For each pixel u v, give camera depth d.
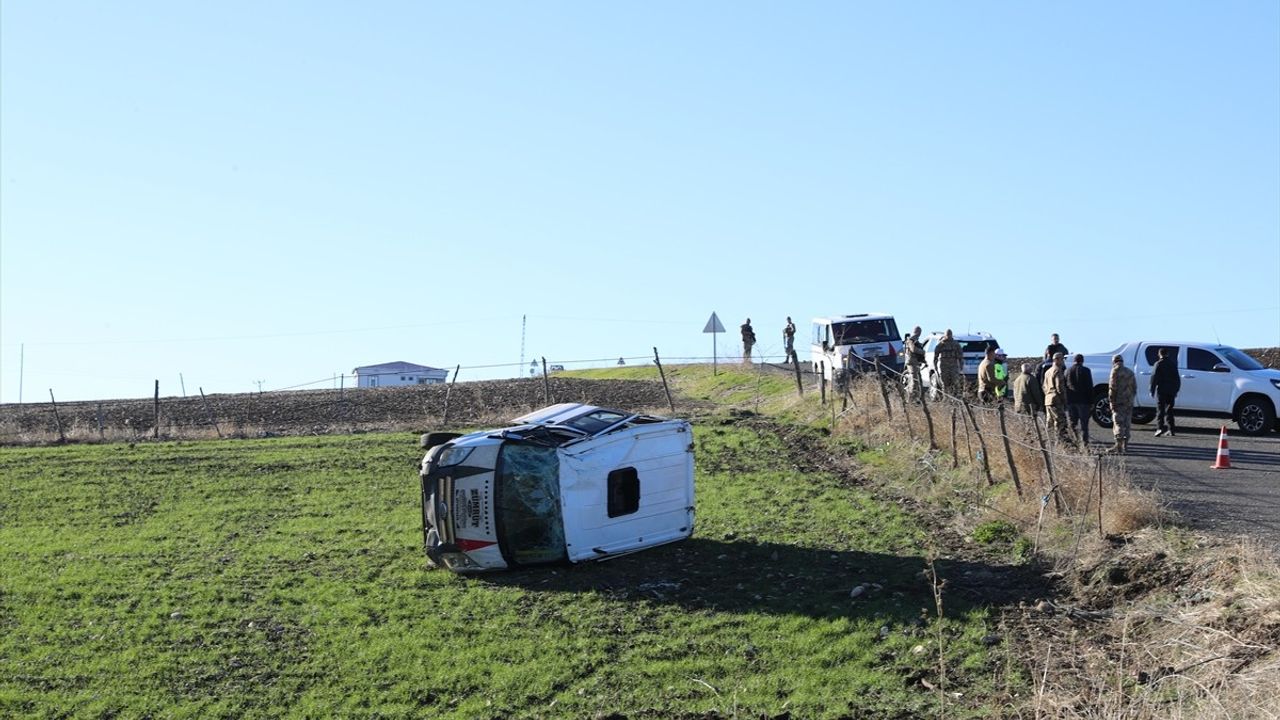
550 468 17.02
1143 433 25.61
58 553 20.50
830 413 27.94
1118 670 11.34
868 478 22.09
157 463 28.56
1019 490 17.64
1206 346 25.98
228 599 17.36
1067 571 14.71
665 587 16.23
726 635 14.32
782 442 26.67
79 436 33.66
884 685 12.41
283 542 20.55
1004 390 27.28
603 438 17.44
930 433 22.02
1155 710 10.34
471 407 38.09
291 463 27.88
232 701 13.73
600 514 17.25
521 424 18.20
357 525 21.52
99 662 15.10
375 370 79.19
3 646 15.81
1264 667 10.31
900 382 25.45
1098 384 26.95
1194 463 21.03
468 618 15.73
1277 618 11.25
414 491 24.31
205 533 21.53
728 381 39.38
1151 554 14.14
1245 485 18.56
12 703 13.90
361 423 35.28
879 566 16.30
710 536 18.84
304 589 17.66
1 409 44.56
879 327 31.70
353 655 14.84
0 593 18.14
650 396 39.00
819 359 32.75
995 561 15.89
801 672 13.01
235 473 26.98
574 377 49.59
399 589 17.28
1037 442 17.72
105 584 18.42
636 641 14.41
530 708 12.91
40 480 26.95
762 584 16.06
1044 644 12.67
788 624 14.39
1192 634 11.79
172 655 15.23
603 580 16.75
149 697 13.96
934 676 12.45
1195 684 10.51
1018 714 11.02
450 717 12.86
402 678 14.02
